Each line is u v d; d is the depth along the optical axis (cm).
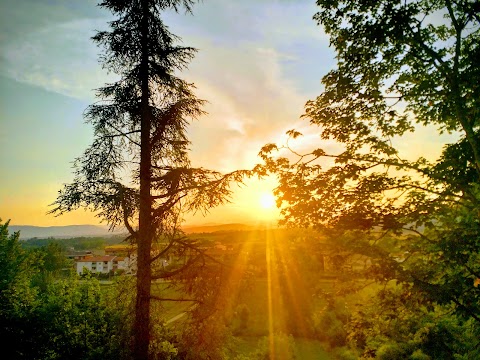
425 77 740
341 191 703
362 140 782
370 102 750
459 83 657
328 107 795
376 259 658
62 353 920
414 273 644
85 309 1052
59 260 6150
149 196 881
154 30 964
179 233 916
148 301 855
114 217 804
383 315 814
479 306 590
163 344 955
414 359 804
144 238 862
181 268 879
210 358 862
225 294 859
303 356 2883
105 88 937
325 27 764
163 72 955
